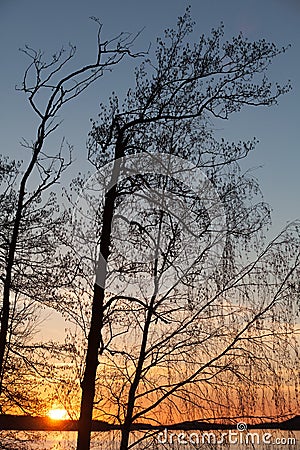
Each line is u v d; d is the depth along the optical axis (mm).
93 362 15203
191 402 14656
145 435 14570
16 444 17719
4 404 18281
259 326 14859
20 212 17188
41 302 17609
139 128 16203
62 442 16016
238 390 14602
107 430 14883
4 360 18484
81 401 15070
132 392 15000
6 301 17406
